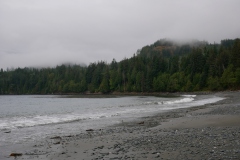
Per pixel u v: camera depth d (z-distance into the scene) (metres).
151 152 9.66
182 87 108.62
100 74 143.50
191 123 18.17
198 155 8.63
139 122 20.53
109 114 28.89
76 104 52.62
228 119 18.84
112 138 13.66
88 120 23.53
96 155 9.84
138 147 10.78
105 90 135.00
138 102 52.31
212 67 99.56
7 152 11.12
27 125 20.64
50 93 162.00
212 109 28.70
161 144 11.05
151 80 122.06
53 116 27.72
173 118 22.47
